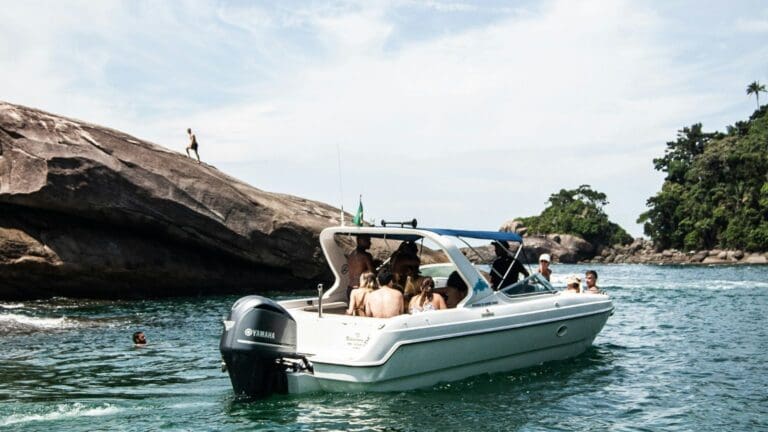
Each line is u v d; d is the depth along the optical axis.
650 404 7.59
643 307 20.44
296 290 27.73
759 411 7.34
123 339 12.98
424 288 8.22
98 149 22.73
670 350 11.38
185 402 7.29
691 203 109.75
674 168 119.12
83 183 21.98
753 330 14.30
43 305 20.52
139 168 23.39
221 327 15.00
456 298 8.95
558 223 135.38
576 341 10.09
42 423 6.43
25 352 11.25
